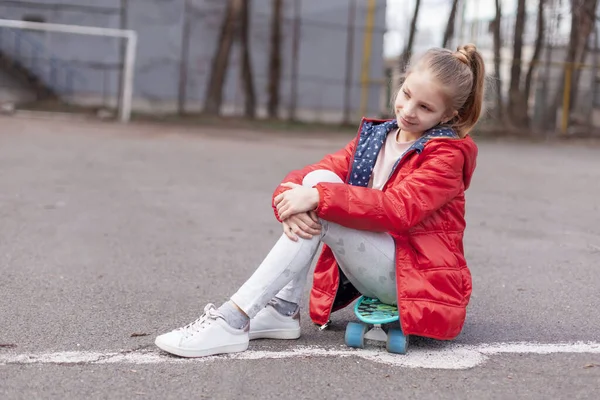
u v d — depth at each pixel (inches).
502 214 219.6
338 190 88.6
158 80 729.0
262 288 92.1
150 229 180.1
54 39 694.5
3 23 557.9
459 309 92.4
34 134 430.0
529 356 95.0
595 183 306.7
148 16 719.7
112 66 699.4
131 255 151.5
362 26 786.2
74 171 283.1
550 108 644.7
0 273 131.8
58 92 695.7
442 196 91.2
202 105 732.0
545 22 636.7
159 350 93.1
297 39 740.7
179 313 111.4
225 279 134.5
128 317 108.2
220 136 505.4
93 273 135.1
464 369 89.4
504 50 677.9
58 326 102.3
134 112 633.0
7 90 679.7
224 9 732.0
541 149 506.9
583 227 199.9
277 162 348.5
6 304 112.4
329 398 78.8
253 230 183.9
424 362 91.4
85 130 481.7
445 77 91.0
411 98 92.8
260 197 239.9
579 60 637.3
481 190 274.1
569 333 105.9
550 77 645.9
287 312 99.0
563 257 159.8
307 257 92.0
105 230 176.9
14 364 86.7
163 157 348.2
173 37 729.0
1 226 175.0
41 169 283.4
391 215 89.0
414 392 81.3
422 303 90.7
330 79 781.3
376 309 96.0
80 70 700.0
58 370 85.1
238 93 744.3
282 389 81.0
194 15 733.9
